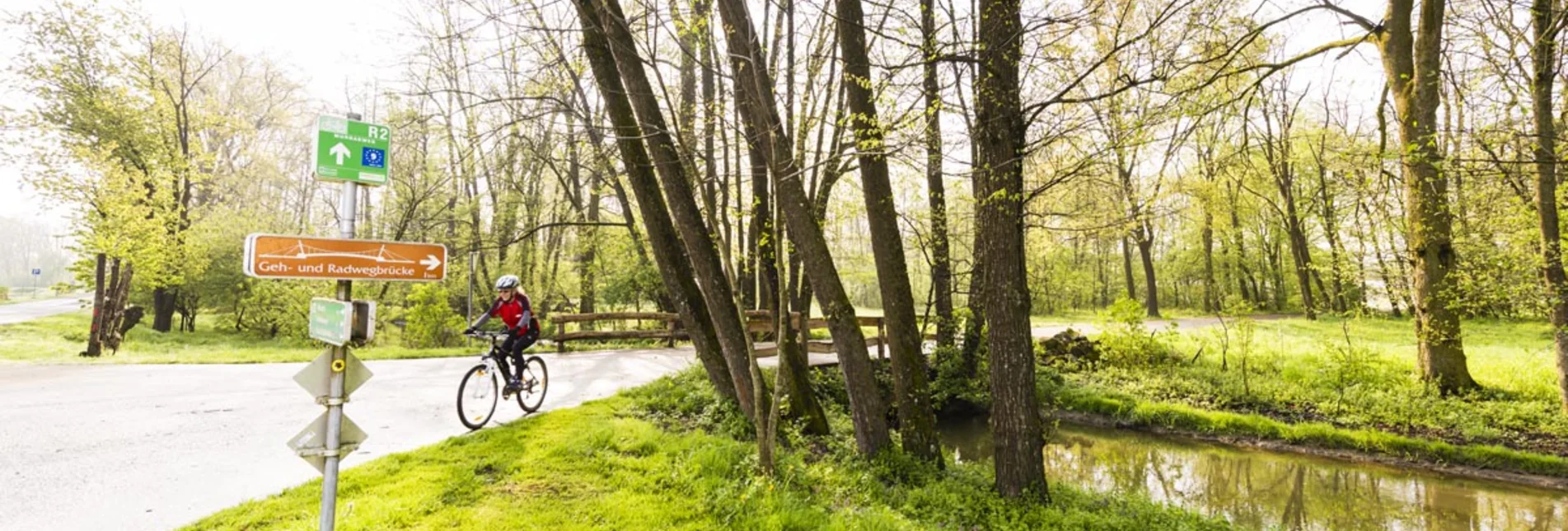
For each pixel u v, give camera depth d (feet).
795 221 23.52
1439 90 35.19
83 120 62.54
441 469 16.89
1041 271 105.70
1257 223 106.11
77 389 27.32
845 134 28.48
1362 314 42.57
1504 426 31.65
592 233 72.38
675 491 16.62
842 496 18.83
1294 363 46.50
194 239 71.51
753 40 19.17
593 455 19.15
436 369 36.09
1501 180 28.27
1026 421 20.40
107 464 16.92
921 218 41.98
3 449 17.84
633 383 32.81
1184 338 59.62
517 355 23.81
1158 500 26.66
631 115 24.73
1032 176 29.12
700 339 26.91
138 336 79.97
